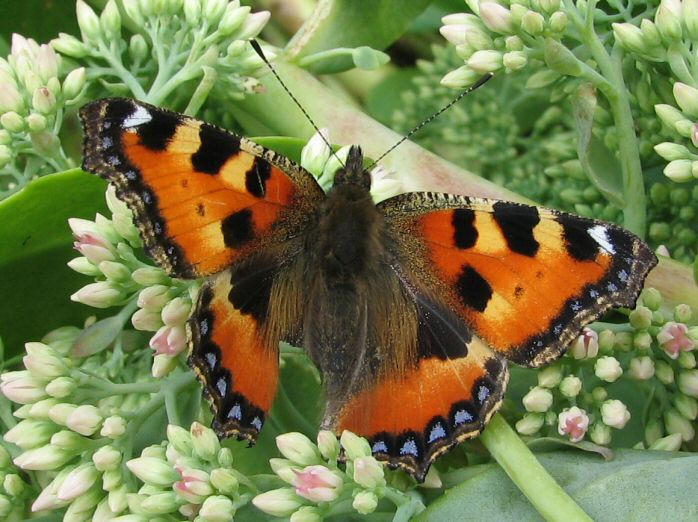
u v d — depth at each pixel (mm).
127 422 117
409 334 112
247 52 133
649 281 125
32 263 127
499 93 169
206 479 110
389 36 144
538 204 139
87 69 134
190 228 108
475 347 109
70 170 118
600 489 109
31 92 126
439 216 112
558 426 115
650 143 139
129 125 104
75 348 119
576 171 149
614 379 116
